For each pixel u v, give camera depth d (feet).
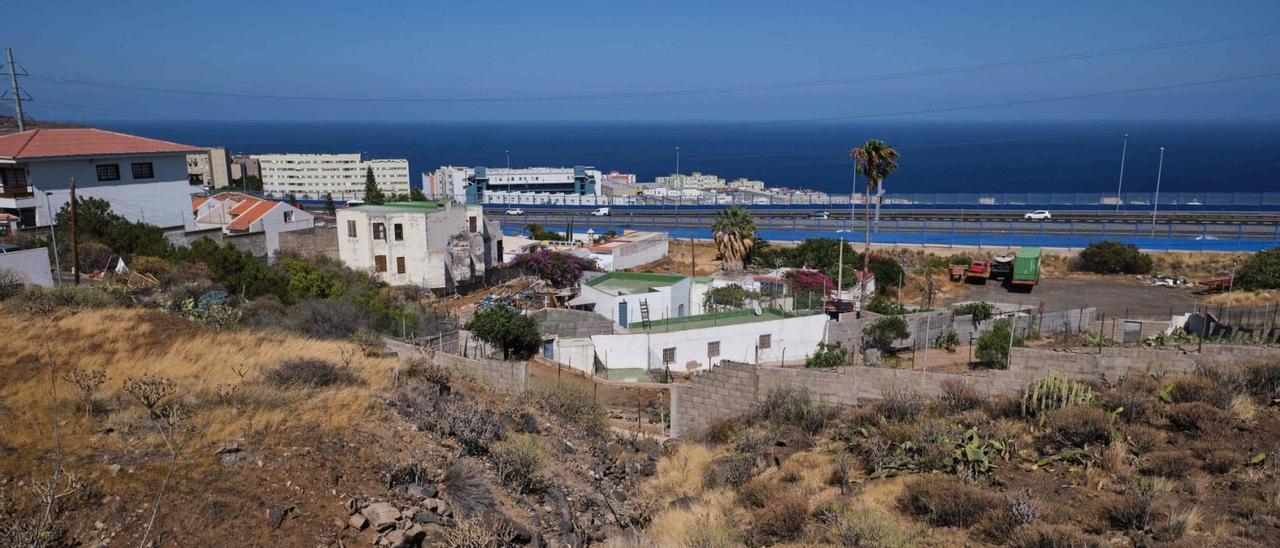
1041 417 61.72
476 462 53.26
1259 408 60.29
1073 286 222.07
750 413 81.30
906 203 404.16
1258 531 40.34
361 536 39.34
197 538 36.19
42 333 65.67
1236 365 70.33
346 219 204.03
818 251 237.04
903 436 61.62
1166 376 70.59
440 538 41.04
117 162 184.96
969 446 54.03
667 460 71.00
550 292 199.11
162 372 57.98
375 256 203.21
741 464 63.46
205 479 40.93
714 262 268.00
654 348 128.36
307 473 43.91
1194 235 271.49
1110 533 42.22
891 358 127.44
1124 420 59.00
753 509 52.75
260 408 51.72
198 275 143.54
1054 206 368.68
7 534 31.89
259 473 42.78
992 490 49.39
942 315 140.05
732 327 134.10
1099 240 270.67
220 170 526.98
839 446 65.10
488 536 40.50
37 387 50.06
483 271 217.97
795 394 79.61
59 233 150.41
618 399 102.99
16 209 164.14
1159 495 45.11
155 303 98.58
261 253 200.13
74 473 38.29
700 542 46.19
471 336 122.42
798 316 143.84
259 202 231.30
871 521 45.57
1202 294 205.57
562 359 126.31
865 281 200.13
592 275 224.74
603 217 400.47
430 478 48.19
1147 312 182.70
